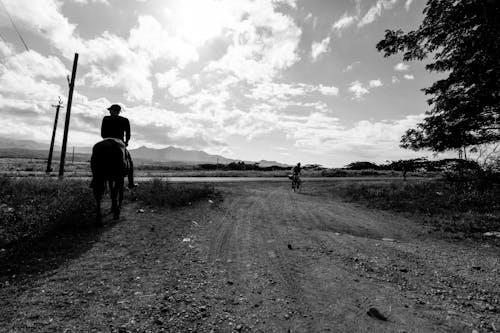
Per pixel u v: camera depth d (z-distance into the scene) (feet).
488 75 40.91
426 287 16.88
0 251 17.84
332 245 24.00
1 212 23.32
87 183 39.19
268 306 13.74
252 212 35.73
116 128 26.12
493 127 47.03
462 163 51.67
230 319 12.41
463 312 14.01
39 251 18.49
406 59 46.14
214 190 47.44
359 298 14.92
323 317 12.97
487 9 36.73
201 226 27.55
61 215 23.98
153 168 217.15
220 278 16.57
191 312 12.71
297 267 18.90
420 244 26.48
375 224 34.55
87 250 19.31
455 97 47.21
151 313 12.39
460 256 23.03
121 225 25.05
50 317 11.67
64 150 73.15
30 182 33.60
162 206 33.22
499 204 40.32
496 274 19.21
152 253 19.76
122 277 15.80
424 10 41.70
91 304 12.84
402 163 66.23
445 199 44.98
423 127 50.60
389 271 18.97
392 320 12.95
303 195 58.18
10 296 13.06
